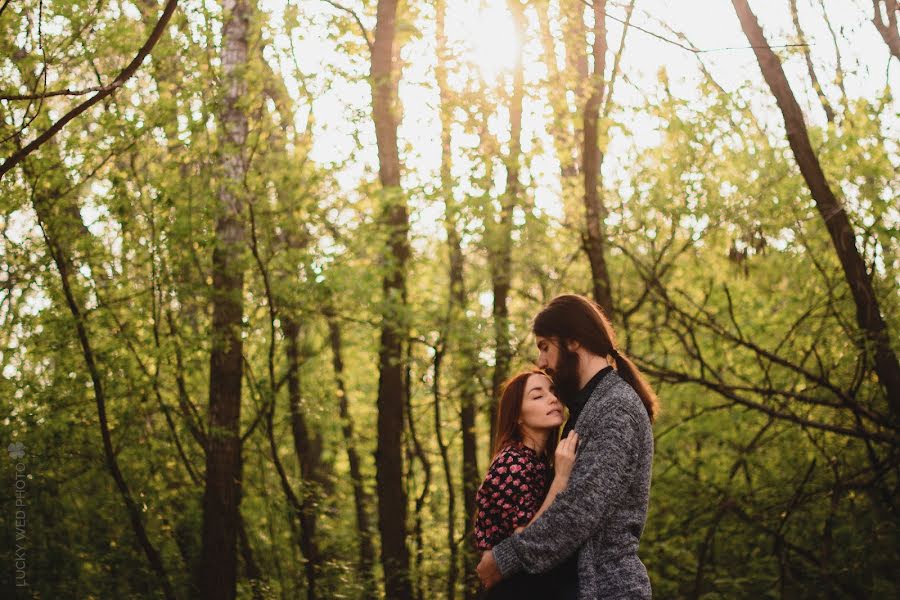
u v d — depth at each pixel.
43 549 8.02
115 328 7.86
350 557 10.39
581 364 2.83
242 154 7.91
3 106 6.88
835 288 8.72
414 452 11.00
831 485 8.67
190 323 8.31
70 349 7.74
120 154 7.45
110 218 7.61
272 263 8.18
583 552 2.61
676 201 8.42
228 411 7.99
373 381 12.03
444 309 9.07
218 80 7.76
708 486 8.93
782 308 9.23
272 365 8.35
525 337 9.13
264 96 8.30
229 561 7.90
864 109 8.16
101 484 8.40
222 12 7.55
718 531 9.08
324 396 9.56
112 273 7.87
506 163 8.30
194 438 8.66
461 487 10.64
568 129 8.58
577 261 9.65
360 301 8.38
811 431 8.91
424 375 9.39
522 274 9.71
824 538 8.48
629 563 2.62
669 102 8.18
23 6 6.82
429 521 10.38
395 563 8.56
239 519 8.95
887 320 7.99
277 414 9.77
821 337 8.77
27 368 7.96
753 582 8.83
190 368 8.17
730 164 8.52
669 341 9.79
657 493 9.25
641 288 9.53
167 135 7.64
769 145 8.46
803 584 8.53
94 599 8.13
